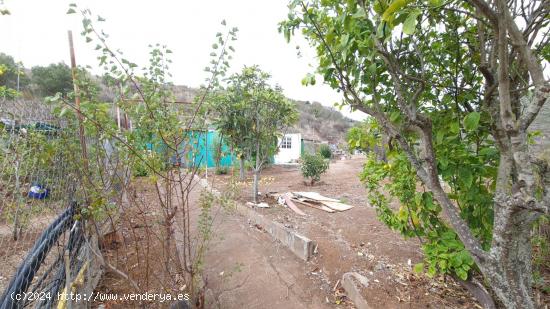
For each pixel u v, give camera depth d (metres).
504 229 1.49
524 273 1.64
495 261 1.55
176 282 2.76
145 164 2.21
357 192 7.60
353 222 4.85
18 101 2.59
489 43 2.10
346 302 2.76
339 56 1.77
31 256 1.73
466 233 1.66
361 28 1.62
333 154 24.89
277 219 4.99
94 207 2.23
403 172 2.53
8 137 2.33
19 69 2.87
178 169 2.43
